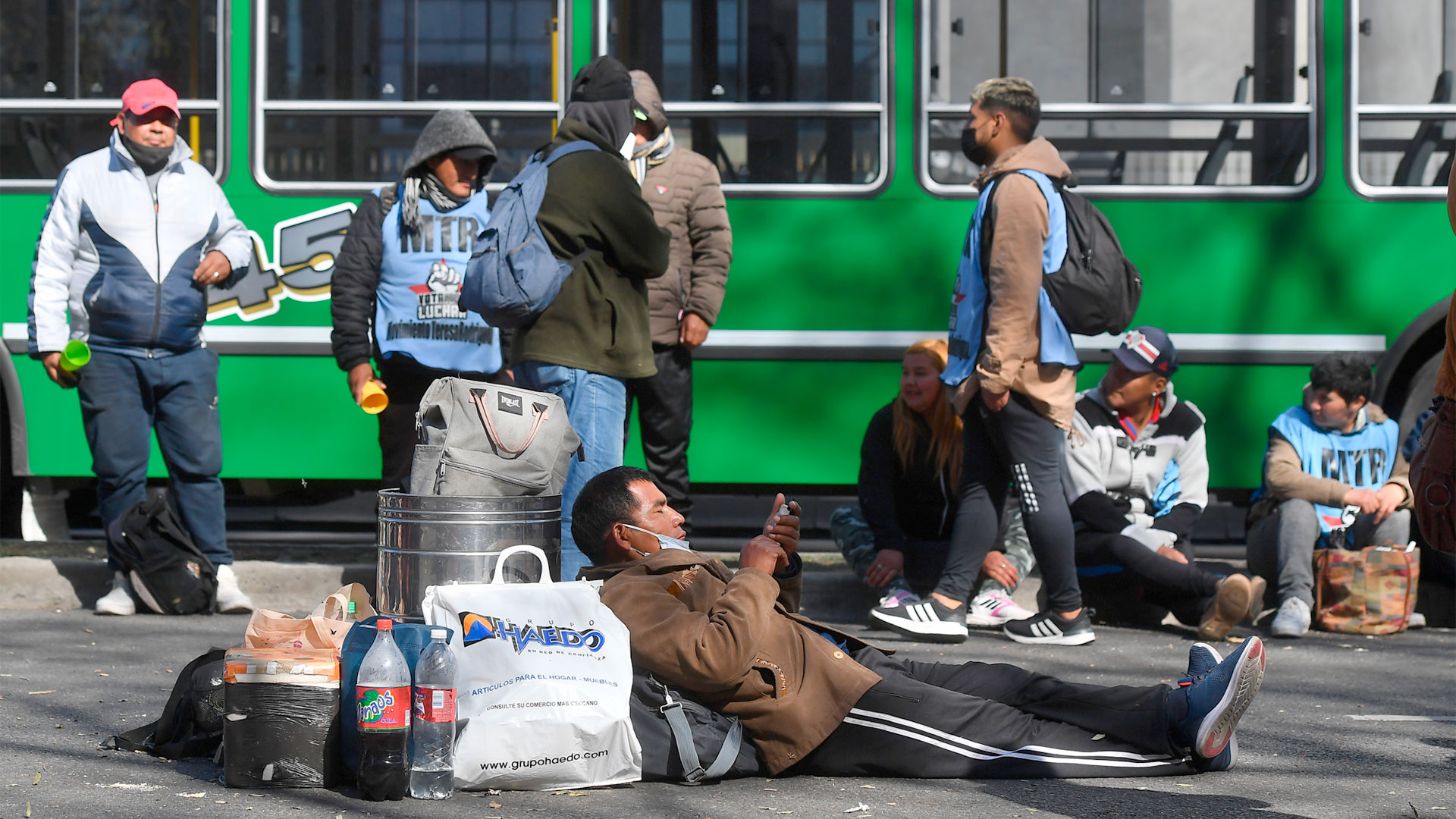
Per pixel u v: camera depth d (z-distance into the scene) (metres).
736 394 8.76
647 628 4.14
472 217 7.03
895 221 8.75
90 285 7.44
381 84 8.82
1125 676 6.25
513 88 8.81
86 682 5.75
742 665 4.09
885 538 7.59
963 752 4.25
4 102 8.89
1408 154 8.77
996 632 7.55
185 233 7.55
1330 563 7.54
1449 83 8.75
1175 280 8.72
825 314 8.76
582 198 5.66
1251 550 7.84
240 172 8.84
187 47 8.88
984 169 7.07
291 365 8.83
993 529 7.14
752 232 8.76
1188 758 4.38
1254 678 4.25
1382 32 8.76
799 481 8.76
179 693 4.50
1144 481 7.73
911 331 8.74
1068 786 4.24
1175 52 8.73
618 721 4.02
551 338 5.71
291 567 8.03
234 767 4.02
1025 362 6.83
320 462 8.83
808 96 8.76
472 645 3.98
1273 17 8.73
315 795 3.97
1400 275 8.76
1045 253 6.85
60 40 8.91
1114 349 8.59
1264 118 8.73
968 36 8.74
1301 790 4.23
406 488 7.11
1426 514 3.78
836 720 4.21
